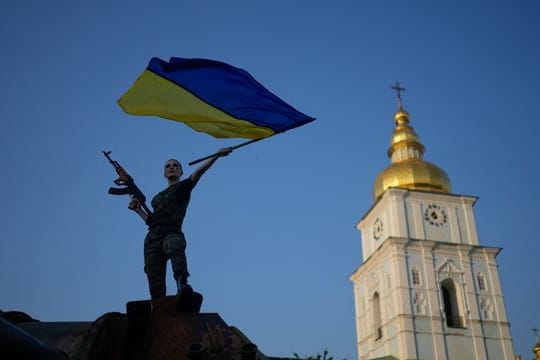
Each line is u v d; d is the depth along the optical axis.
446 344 53.16
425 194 60.28
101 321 5.86
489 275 57.62
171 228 7.71
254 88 9.23
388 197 59.91
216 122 9.00
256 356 5.23
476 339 54.06
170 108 9.01
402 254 56.16
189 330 5.93
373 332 57.56
